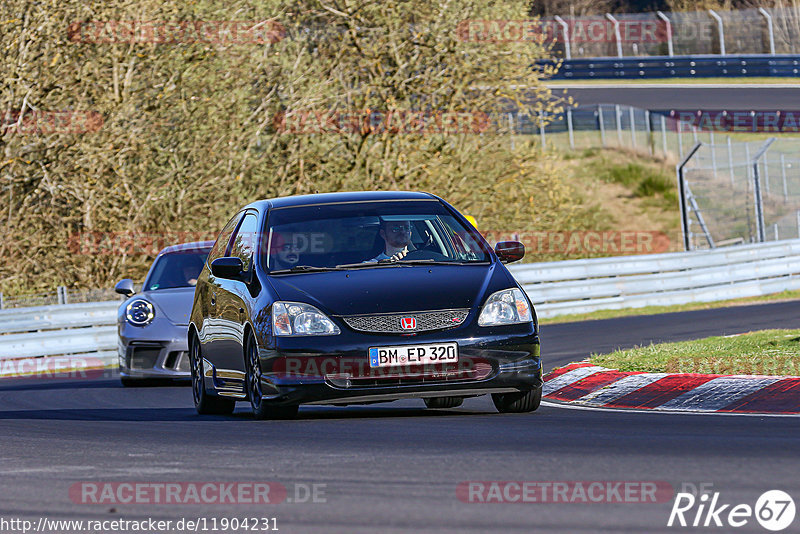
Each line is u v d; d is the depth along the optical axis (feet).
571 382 118.73
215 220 302.25
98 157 285.02
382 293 95.66
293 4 325.01
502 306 96.58
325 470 69.46
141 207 294.66
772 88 649.20
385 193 110.83
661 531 51.62
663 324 208.44
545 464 68.08
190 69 303.89
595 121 606.96
